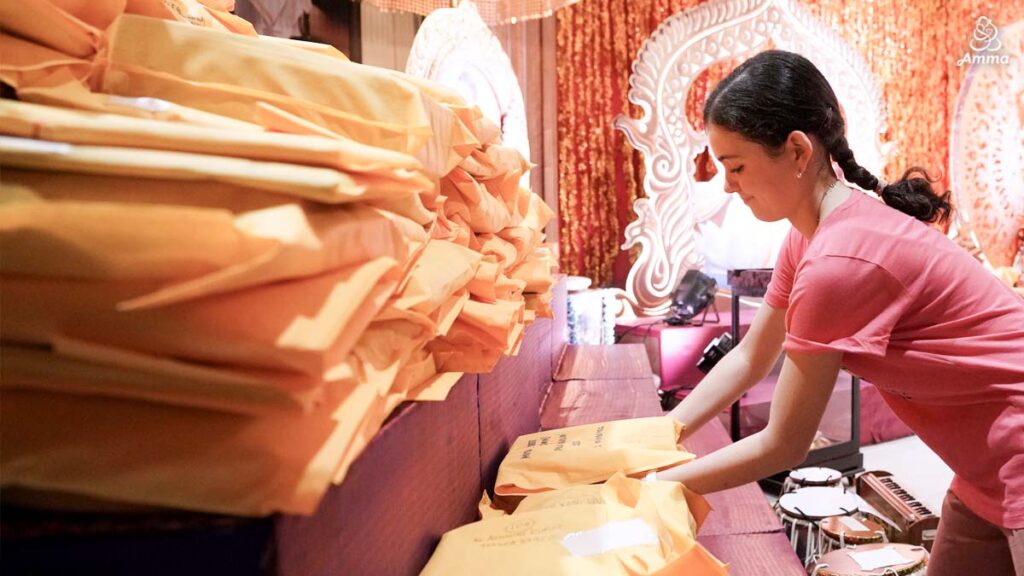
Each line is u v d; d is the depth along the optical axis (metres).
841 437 3.14
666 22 3.55
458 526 0.94
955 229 4.30
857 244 1.06
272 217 0.43
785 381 1.11
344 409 0.49
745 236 3.96
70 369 0.43
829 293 1.05
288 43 0.85
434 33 1.87
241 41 0.60
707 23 3.62
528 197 1.42
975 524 1.26
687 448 1.67
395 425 0.70
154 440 0.45
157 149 0.46
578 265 3.78
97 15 0.58
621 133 3.80
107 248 0.42
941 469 3.20
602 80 3.72
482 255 0.99
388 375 0.57
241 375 0.42
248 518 0.44
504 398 1.25
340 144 0.48
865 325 1.06
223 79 0.60
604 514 0.86
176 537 0.44
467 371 0.86
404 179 0.56
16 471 0.43
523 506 0.95
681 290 3.45
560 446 1.21
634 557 0.76
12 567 0.44
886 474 2.56
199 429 0.45
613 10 3.69
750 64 1.15
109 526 0.44
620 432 1.25
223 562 0.44
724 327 3.34
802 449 1.10
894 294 1.07
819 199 1.17
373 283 0.51
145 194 0.44
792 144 1.12
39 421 0.45
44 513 0.45
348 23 2.74
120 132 0.45
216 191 0.45
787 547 1.12
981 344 1.09
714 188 3.91
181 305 0.43
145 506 0.45
